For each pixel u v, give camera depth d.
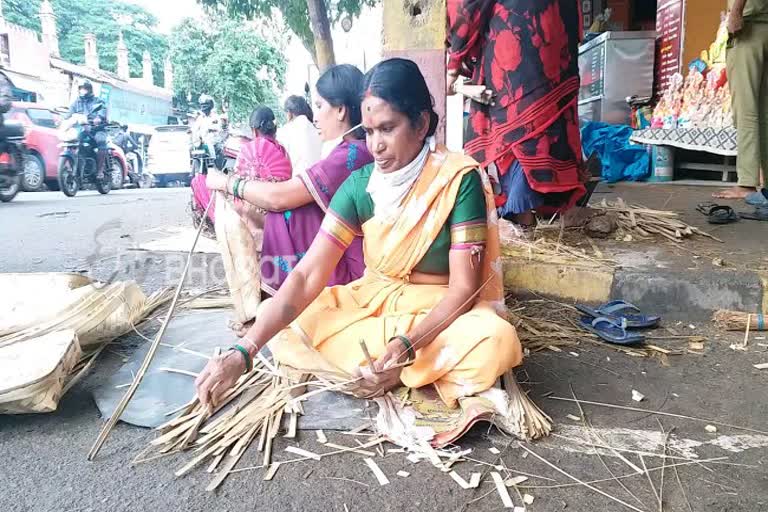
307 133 3.46
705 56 6.91
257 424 1.98
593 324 2.88
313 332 2.21
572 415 2.10
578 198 3.81
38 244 5.29
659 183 7.03
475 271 2.05
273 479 1.73
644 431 1.99
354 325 2.18
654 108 8.14
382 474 1.74
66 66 15.66
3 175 9.03
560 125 3.58
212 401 1.92
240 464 1.80
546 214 4.01
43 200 9.42
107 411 2.13
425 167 2.07
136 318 2.98
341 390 2.09
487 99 3.66
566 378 2.40
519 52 3.48
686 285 3.07
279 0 13.64
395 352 1.93
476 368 1.94
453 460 1.80
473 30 3.61
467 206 2.05
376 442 1.90
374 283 2.29
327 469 1.77
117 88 16.89
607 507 1.60
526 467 1.78
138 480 1.73
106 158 10.81
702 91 6.73
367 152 2.59
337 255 2.16
